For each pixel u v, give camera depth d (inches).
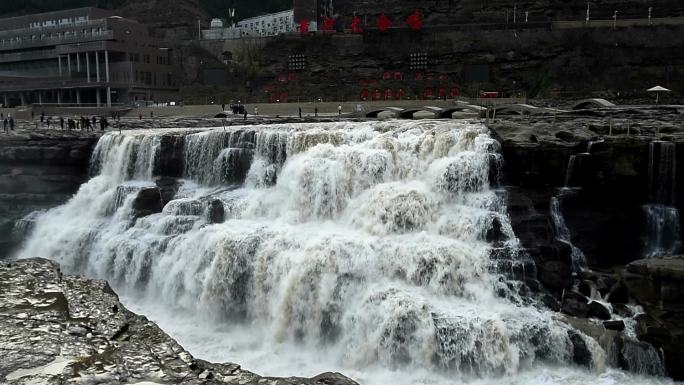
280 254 1143.6
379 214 1198.3
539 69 3873.0
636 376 912.3
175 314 1228.5
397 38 4170.8
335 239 1131.3
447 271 1044.5
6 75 4709.6
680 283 891.4
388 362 971.9
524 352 936.3
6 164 1771.7
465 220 1141.1
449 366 940.6
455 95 3735.2
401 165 1328.7
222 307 1186.6
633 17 4119.1
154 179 1663.4
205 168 1614.2
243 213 1373.0
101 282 963.3
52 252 1508.4
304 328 1080.8
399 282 1063.0
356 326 1019.3
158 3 5536.4
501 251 1070.4
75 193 1761.8
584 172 1172.5
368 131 1482.5
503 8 4382.4
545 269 1061.1
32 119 2997.0
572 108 2733.8
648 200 1166.3
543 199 1178.6
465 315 959.0
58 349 698.8
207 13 6318.9
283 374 957.8
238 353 1039.0
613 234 1182.9
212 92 4239.7
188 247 1263.5
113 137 1748.3
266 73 4365.2
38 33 4475.9
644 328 933.2
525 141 1223.5
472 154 1237.7
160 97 4249.5
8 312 805.2
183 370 666.8
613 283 1054.4
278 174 1497.3
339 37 4281.5
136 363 676.7
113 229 1460.4
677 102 3314.5
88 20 4340.6
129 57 4128.9
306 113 3255.4
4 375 626.8
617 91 3555.6
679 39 3614.7
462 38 4035.4
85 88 3956.7
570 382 895.7
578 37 3821.4
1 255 1649.9
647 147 1140.5
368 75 4188.0
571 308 998.4
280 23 5487.2
